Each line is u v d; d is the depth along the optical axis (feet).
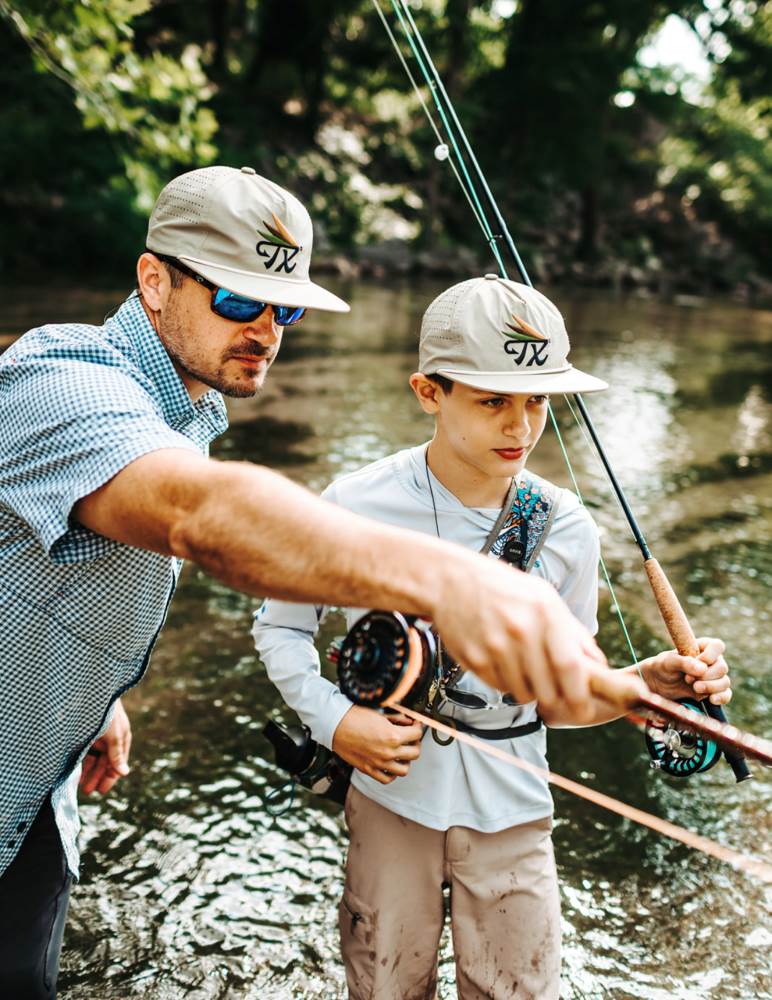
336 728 5.54
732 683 12.51
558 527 5.90
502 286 5.42
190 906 8.16
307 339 38.63
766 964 7.88
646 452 25.13
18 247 56.29
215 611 13.73
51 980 5.34
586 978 7.61
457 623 2.40
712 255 99.86
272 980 7.43
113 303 43.39
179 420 4.88
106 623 4.56
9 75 57.41
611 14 84.53
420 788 5.71
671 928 8.25
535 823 5.82
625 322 57.06
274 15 83.25
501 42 95.61
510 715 5.69
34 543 4.32
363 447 22.79
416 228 81.61
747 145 109.19
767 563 17.25
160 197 4.78
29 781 4.77
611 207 102.63
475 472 5.72
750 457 25.36
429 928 5.94
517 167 89.66
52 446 3.47
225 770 10.12
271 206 4.67
